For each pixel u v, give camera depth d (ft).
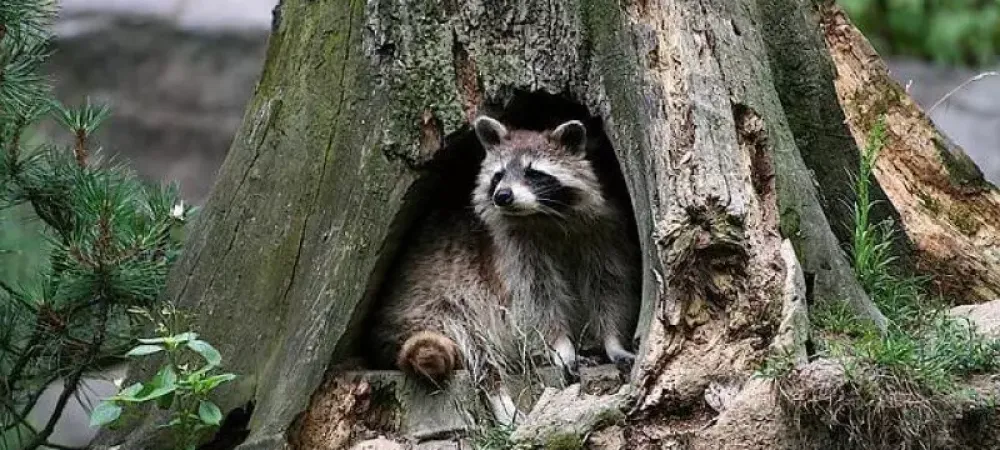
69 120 20.79
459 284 18.78
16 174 20.59
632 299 18.62
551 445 14.44
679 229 14.89
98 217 19.85
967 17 41.32
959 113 38.60
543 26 17.74
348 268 17.76
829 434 14.05
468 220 19.25
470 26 17.90
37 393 21.25
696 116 15.66
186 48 39.58
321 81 18.38
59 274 20.34
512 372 17.97
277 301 18.20
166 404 16.47
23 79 20.26
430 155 17.76
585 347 18.53
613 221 18.57
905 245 19.31
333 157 18.15
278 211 18.38
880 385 13.89
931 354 14.61
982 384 14.52
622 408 14.67
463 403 17.11
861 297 16.66
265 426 17.48
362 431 17.35
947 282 19.60
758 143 16.06
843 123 19.16
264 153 18.66
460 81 17.97
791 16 19.07
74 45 39.06
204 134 39.04
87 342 20.71
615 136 16.89
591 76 17.40
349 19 18.29
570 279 18.66
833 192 19.17
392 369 18.39
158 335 18.67
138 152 38.78
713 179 15.10
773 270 14.83
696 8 16.65
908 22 41.65
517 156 18.13
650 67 16.39
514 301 18.51
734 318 14.75
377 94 17.92
